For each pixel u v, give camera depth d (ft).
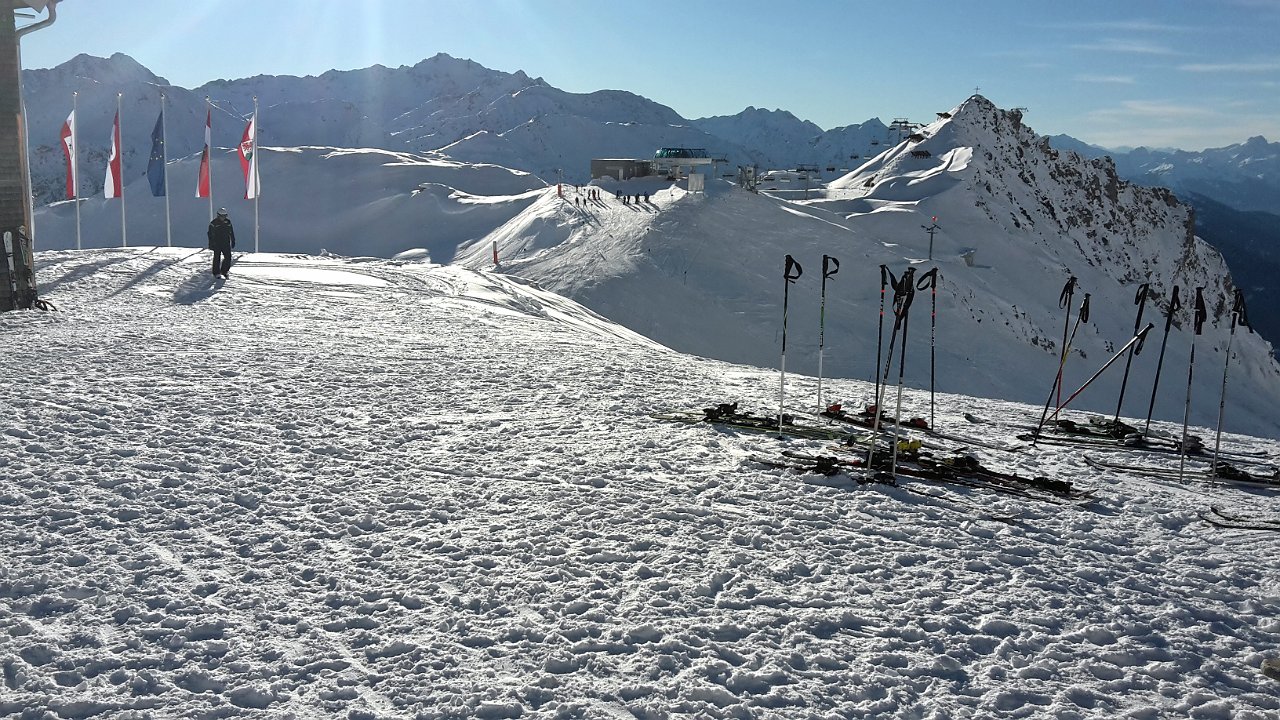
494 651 19.06
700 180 342.64
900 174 483.10
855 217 349.61
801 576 23.98
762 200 330.54
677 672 18.57
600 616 20.86
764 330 226.99
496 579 22.58
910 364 229.04
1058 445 44.19
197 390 41.50
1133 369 310.24
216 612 20.21
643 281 239.09
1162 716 17.88
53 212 467.93
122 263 90.27
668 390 50.39
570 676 18.24
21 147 63.16
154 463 30.27
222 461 31.01
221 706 16.60
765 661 19.19
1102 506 32.91
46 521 24.76
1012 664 19.70
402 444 35.01
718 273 254.27
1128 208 593.01
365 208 452.35
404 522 26.43
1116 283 409.90
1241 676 19.70
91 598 20.54
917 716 17.38
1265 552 28.30
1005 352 256.11
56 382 41.27
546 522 26.94
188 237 440.04
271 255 115.03
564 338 71.26
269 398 41.04
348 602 21.09
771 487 31.94
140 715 16.19
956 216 373.20
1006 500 32.42
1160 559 27.43
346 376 47.32
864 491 32.04
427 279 103.50
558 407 43.32
